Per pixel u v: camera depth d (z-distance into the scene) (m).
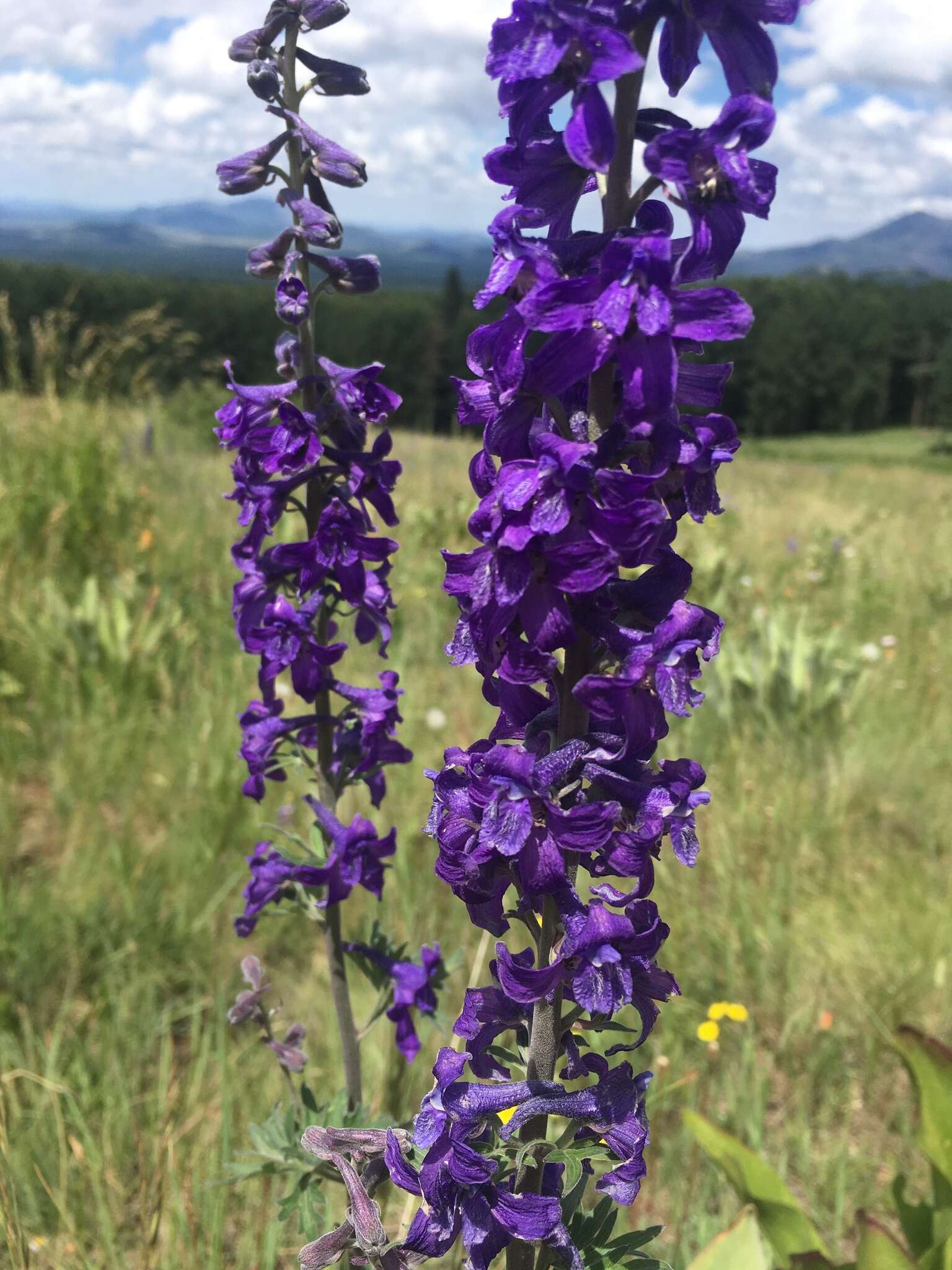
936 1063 2.38
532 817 1.18
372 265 2.25
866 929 3.85
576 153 1.12
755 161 1.09
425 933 3.71
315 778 2.48
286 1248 2.61
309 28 2.24
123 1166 2.78
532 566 1.16
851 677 6.13
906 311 83.06
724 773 5.05
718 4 1.15
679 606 1.20
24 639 5.43
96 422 8.41
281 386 2.24
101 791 4.49
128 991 3.39
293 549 2.21
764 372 79.06
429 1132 1.29
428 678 5.86
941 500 16.03
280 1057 2.38
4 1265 2.28
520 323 1.16
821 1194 2.88
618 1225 2.69
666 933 1.21
